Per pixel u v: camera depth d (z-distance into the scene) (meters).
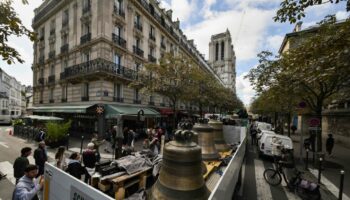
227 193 2.79
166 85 15.18
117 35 18.98
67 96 20.66
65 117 21.19
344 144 18.19
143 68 22.06
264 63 12.03
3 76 51.06
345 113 17.69
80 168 5.01
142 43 22.72
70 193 2.43
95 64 16.88
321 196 6.54
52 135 12.79
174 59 15.75
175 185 2.29
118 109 16.16
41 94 26.08
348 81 8.77
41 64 26.03
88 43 17.89
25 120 19.75
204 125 4.45
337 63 5.17
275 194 6.50
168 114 24.06
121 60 19.30
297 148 15.48
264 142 11.35
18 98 64.62
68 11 21.58
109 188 3.37
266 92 11.96
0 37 5.26
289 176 8.29
